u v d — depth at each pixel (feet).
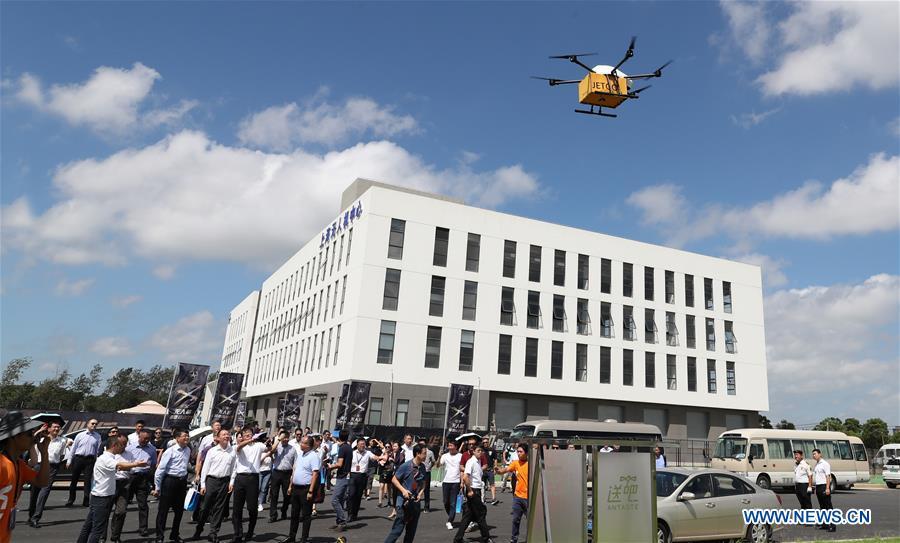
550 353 135.23
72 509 45.60
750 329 164.66
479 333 128.98
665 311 152.87
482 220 135.95
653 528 26.78
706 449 137.18
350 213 135.23
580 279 144.25
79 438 47.26
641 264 152.87
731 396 155.84
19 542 33.01
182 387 72.84
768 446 87.45
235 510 35.06
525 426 82.64
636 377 144.05
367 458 46.03
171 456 34.40
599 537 26.08
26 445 13.62
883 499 78.79
